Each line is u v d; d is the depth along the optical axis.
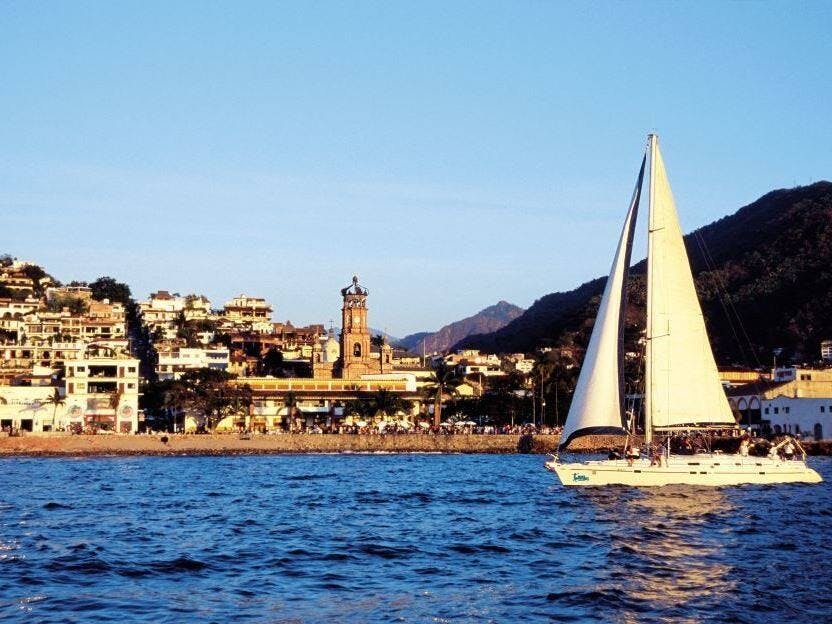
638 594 54.91
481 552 69.50
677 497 97.44
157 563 65.25
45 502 103.06
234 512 94.31
